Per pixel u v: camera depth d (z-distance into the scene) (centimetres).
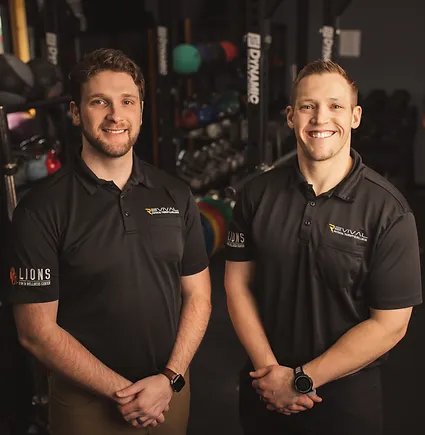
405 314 135
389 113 638
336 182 136
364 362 135
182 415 153
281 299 142
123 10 414
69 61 348
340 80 131
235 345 295
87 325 137
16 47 312
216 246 403
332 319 139
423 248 447
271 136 463
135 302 136
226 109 464
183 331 148
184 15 600
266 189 143
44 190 132
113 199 135
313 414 145
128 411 136
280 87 671
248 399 155
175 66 421
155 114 431
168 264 141
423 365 273
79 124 136
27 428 209
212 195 470
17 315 134
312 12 673
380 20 674
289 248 138
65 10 342
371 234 133
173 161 444
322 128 131
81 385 134
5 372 203
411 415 231
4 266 194
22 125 262
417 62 671
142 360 141
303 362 142
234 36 458
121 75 131
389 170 625
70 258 132
